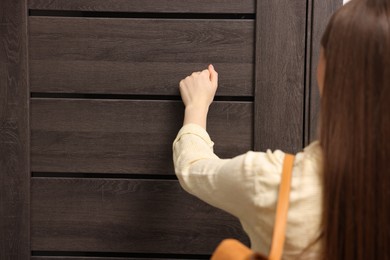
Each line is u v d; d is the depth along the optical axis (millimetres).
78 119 1267
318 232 750
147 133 1267
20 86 1248
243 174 814
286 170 776
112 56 1251
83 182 1279
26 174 1268
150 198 1280
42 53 1252
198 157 991
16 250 1280
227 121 1263
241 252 736
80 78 1256
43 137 1269
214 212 1279
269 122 1251
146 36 1246
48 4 1237
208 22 1240
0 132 1259
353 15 731
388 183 706
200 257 1298
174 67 1251
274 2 1226
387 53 701
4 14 1232
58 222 1285
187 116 1159
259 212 795
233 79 1252
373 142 707
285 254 769
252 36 1242
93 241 1288
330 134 736
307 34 1230
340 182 719
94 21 1244
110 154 1272
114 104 1262
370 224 711
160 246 1286
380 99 705
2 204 1272
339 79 731
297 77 1239
